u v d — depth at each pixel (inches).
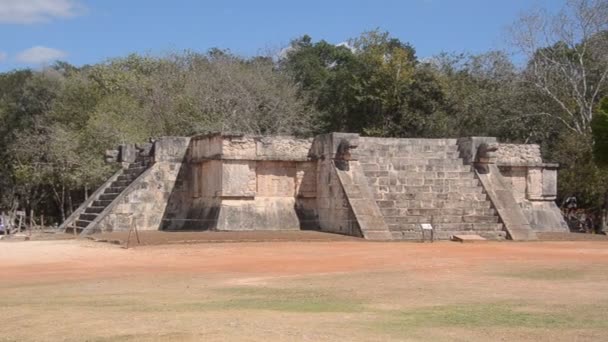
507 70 2106.3
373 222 991.6
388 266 663.8
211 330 346.3
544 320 376.2
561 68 1733.5
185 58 2332.7
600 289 501.0
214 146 1083.3
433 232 1015.6
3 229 1539.1
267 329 349.4
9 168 2089.1
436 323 368.2
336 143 1064.2
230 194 1059.3
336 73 2298.2
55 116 1983.3
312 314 398.9
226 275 601.6
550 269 631.8
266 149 1087.6
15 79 2192.4
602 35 1733.5
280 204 1096.8
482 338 328.5
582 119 1630.2
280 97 2117.4
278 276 592.4
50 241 954.7
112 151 1336.1
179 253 781.9
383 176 1096.2
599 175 1409.9
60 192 2092.8
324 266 666.2
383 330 347.6
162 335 335.9
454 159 1152.8
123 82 2047.2
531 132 1820.9
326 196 1081.4
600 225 1478.8
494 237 1038.4
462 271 618.2
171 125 1861.5
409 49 2271.2
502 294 477.1
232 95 2011.6
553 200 1274.6
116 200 1107.9
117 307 428.8
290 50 2711.6
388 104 2007.9
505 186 1120.2
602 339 327.0
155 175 1138.7
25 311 414.6
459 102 1979.6
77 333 345.7
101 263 699.4
